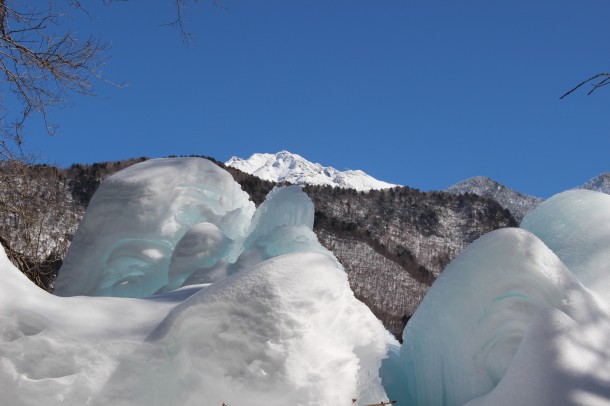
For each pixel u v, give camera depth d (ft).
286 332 12.45
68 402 12.35
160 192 25.40
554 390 12.59
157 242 25.26
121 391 12.59
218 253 23.27
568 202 19.45
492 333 14.42
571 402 12.36
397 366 16.94
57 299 13.98
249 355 12.37
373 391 13.88
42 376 12.52
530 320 14.08
